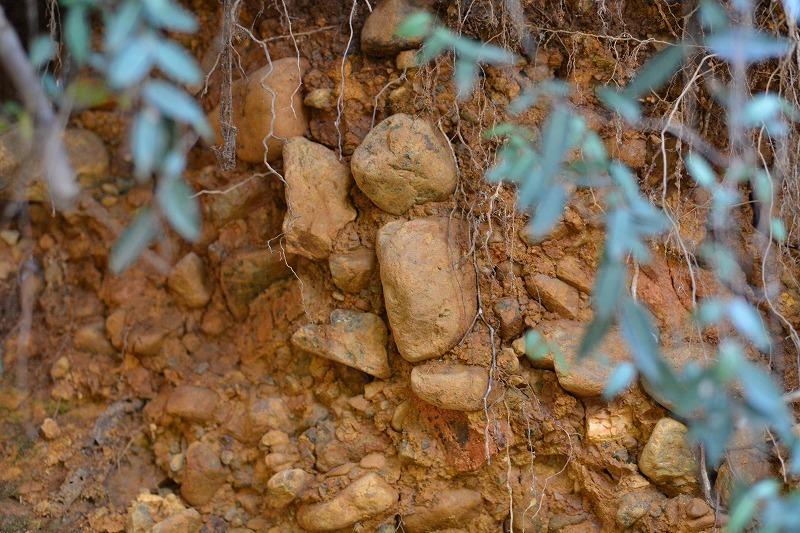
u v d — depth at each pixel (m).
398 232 2.52
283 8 2.84
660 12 2.58
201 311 2.97
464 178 2.61
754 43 1.67
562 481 2.56
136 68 1.44
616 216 1.46
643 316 1.43
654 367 1.42
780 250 2.49
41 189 2.99
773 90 2.52
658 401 2.43
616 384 1.67
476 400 2.48
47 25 2.76
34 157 2.80
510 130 2.05
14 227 3.12
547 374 2.54
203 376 2.88
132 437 2.87
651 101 2.58
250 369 2.86
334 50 2.79
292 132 2.76
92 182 3.04
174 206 1.49
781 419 1.48
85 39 1.63
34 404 2.94
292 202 2.66
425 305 2.47
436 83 2.62
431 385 2.47
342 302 2.70
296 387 2.76
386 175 2.57
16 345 3.01
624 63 2.60
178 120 2.70
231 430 2.77
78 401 2.95
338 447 2.66
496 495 2.56
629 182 1.58
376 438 2.65
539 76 2.62
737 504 1.73
